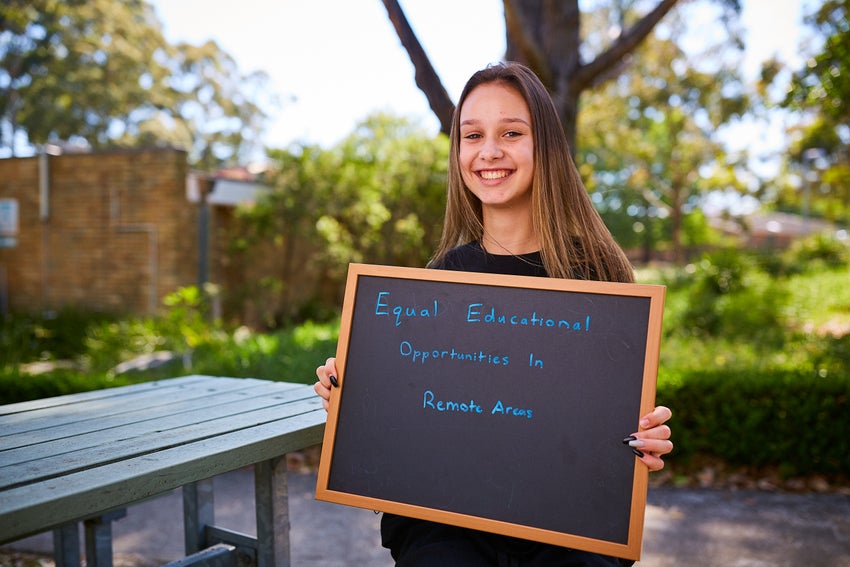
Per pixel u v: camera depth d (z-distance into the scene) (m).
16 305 12.02
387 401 1.61
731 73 18.05
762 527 3.76
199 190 10.69
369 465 1.58
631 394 1.45
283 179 11.12
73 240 11.58
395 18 4.53
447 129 4.63
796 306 11.53
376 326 1.67
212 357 6.77
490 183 1.79
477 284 1.63
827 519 3.86
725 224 42.66
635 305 1.49
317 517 3.92
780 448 4.58
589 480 1.42
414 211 11.48
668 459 4.80
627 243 45.78
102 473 1.39
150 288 10.98
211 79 32.44
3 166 12.05
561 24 5.50
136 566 3.27
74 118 26.16
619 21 12.53
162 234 10.90
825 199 33.47
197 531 2.35
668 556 3.38
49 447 1.60
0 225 12.09
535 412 1.50
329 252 11.24
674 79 19.38
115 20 26.33
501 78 1.79
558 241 1.74
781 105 8.06
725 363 7.14
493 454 1.50
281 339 7.26
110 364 7.48
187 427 1.82
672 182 31.34
